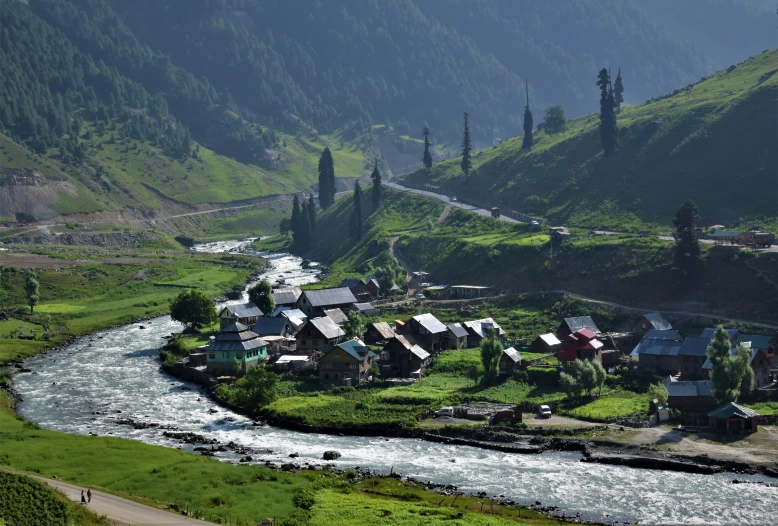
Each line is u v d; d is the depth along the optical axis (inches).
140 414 5551.2
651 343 6259.8
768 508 3769.7
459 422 5162.4
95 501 3535.9
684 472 4293.8
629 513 3737.7
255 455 4645.7
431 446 4842.5
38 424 5246.1
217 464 4264.3
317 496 3826.3
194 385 6373.0
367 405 5502.0
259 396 5536.4
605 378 5797.2
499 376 6033.5
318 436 5064.0
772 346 6013.8
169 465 4215.1
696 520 3649.1
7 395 6013.8
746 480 4143.7
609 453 4576.8
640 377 5954.7
